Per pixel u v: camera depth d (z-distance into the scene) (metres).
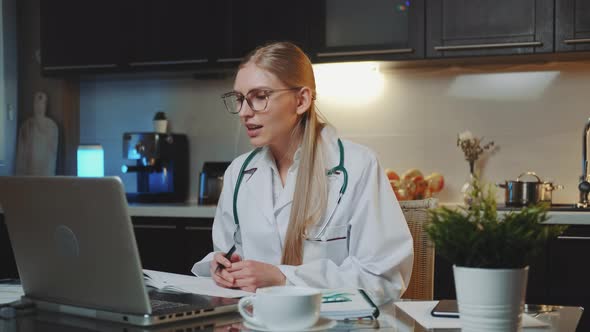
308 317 1.07
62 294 1.26
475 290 0.96
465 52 3.10
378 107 3.51
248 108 1.68
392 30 3.20
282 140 1.76
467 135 3.28
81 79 4.00
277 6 3.33
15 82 4.00
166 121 3.83
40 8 3.75
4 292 1.47
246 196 1.80
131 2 3.57
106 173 3.97
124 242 1.10
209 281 1.51
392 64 3.35
